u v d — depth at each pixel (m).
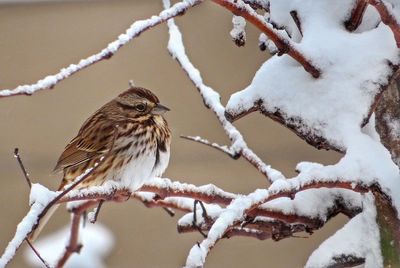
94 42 14.26
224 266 13.35
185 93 14.06
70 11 14.32
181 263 13.49
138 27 5.58
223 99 13.79
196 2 5.59
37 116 14.11
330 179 5.46
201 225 7.16
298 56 5.84
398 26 5.41
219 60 13.92
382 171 5.51
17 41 14.29
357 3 5.93
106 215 13.63
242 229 7.00
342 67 5.89
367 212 6.04
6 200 13.76
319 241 13.12
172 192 7.01
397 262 5.80
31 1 14.31
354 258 6.00
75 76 14.20
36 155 14.00
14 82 14.17
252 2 6.47
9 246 5.11
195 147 13.91
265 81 6.03
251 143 13.82
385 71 5.82
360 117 5.76
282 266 13.24
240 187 13.73
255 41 13.88
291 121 5.90
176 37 7.39
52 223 13.12
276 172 6.75
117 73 14.20
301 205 6.36
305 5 6.18
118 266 13.24
